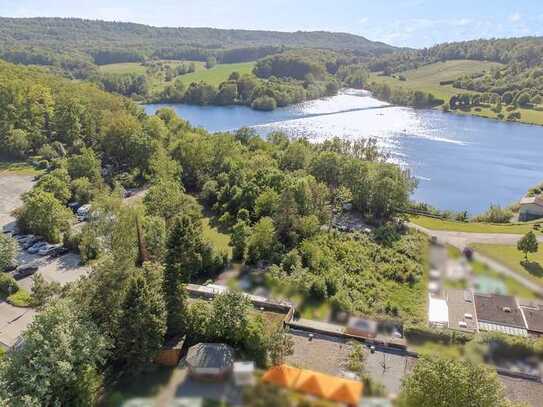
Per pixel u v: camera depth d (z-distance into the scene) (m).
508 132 179.75
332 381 41.28
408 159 141.25
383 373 44.59
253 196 84.31
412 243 77.94
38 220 72.00
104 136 111.69
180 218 55.03
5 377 34.84
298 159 105.62
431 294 62.75
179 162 102.94
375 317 55.69
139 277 42.59
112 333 42.34
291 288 60.66
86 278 47.84
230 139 109.88
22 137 109.31
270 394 40.16
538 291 63.25
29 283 60.22
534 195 108.62
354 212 91.94
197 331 47.00
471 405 32.62
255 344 45.19
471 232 84.69
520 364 46.19
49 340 37.00
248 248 69.69
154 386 41.34
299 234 75.81
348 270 67.56
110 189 93.81
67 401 36.50
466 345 48.69
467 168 134.50
